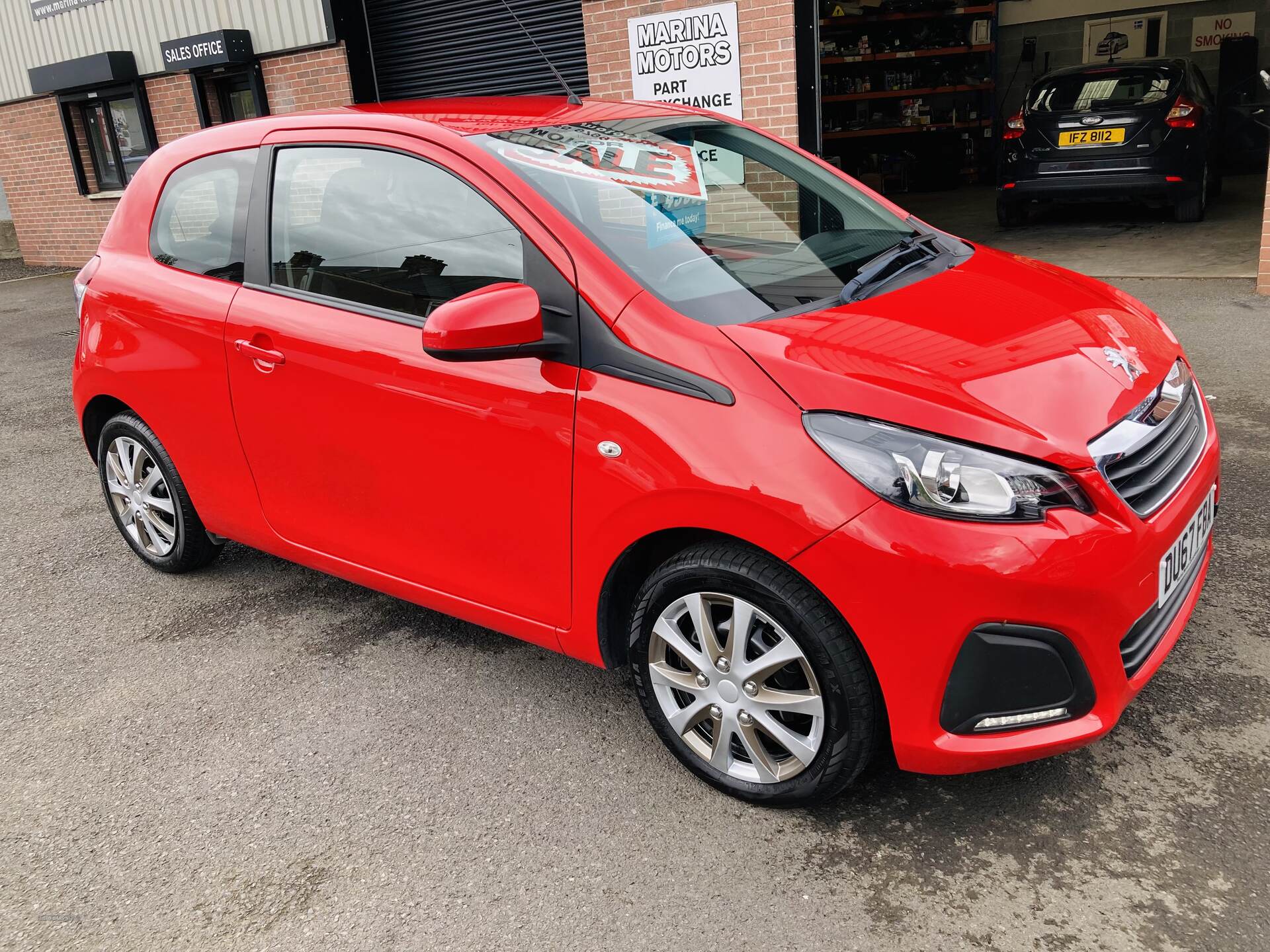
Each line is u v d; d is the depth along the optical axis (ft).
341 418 9.62
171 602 12.78
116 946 7.32
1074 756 8.38
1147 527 7.08
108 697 10.69
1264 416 15.28
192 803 8.86
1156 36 48.26
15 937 7.47
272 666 11.03
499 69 32.68
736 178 9.96
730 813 8.14
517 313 7.66
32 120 46.85
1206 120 31.58
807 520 6.86
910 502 6.68
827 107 50.11
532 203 8.46
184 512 12.44
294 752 9.48
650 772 8.75
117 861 8.21
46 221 48.88
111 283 11.98
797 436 6.98
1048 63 50.60
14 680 11.20
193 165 11.44
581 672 10.46
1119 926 6.69
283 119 10.71
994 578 6.55
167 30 39.65
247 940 7.28
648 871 7.60
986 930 6.77
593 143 9.61
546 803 8.46
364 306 9.57
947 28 50.26
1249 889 6.89
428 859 7.94
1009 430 6.79
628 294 7.89
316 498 10.31
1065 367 7.50
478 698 10.12
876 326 7.88
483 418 8.51
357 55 35.27
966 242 11.00
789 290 8.50
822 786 7.63
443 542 9.30
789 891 7.27
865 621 6.86
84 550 14.67
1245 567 11.08
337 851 8.12
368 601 12.42
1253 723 8.57
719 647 7.92
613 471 7.75
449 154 9.05
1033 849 7.45
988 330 7.95
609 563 8.07
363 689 10.45
